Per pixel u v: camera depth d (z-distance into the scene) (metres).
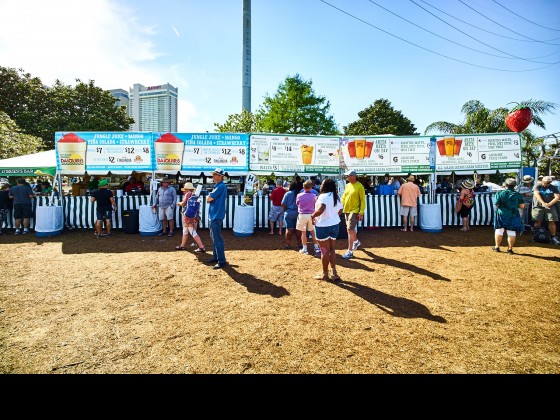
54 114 28.38
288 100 28.47
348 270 5.72
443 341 3.17
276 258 6.63
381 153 10.33
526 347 3.05
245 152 10.08
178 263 6.21
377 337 3.26
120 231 9.74
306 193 6.92
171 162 9.85
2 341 3.19
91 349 3.04
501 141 10.31
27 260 6.45
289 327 3.49
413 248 7.59
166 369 2.72
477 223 10.77
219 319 3.70
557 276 5.30
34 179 22.30
